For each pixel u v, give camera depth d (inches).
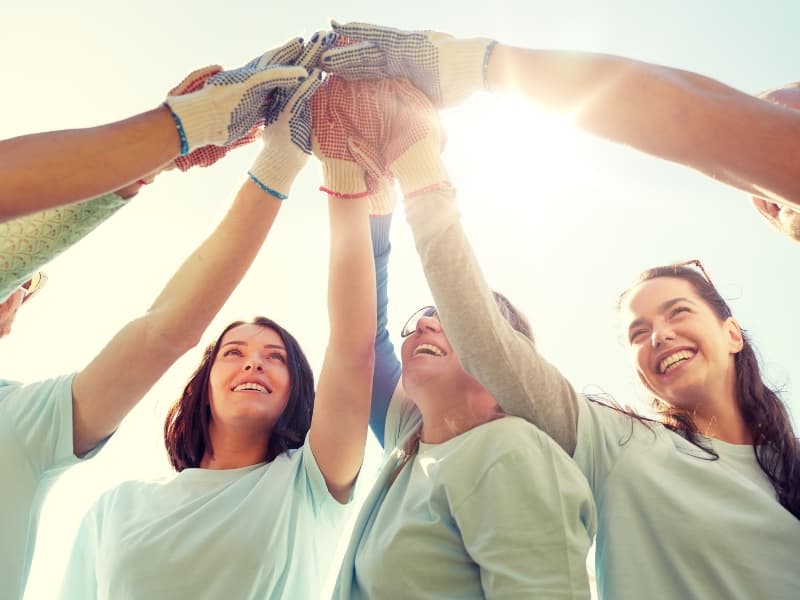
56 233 37.9
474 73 39.4
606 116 34.1
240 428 46.3
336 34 43.5
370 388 45.3
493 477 34.3
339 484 45.6
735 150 30.6
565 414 38.9
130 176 34.7
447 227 37.7
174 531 40.2
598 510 38.3
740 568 33.8
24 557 40.1
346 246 44.3
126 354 42.6
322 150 43.7
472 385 42.0
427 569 34.0
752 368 43.4
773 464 39.9
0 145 32.1
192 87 40.4
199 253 44.4
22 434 42.2
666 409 44.1
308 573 43.0
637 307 45.3
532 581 31.3
